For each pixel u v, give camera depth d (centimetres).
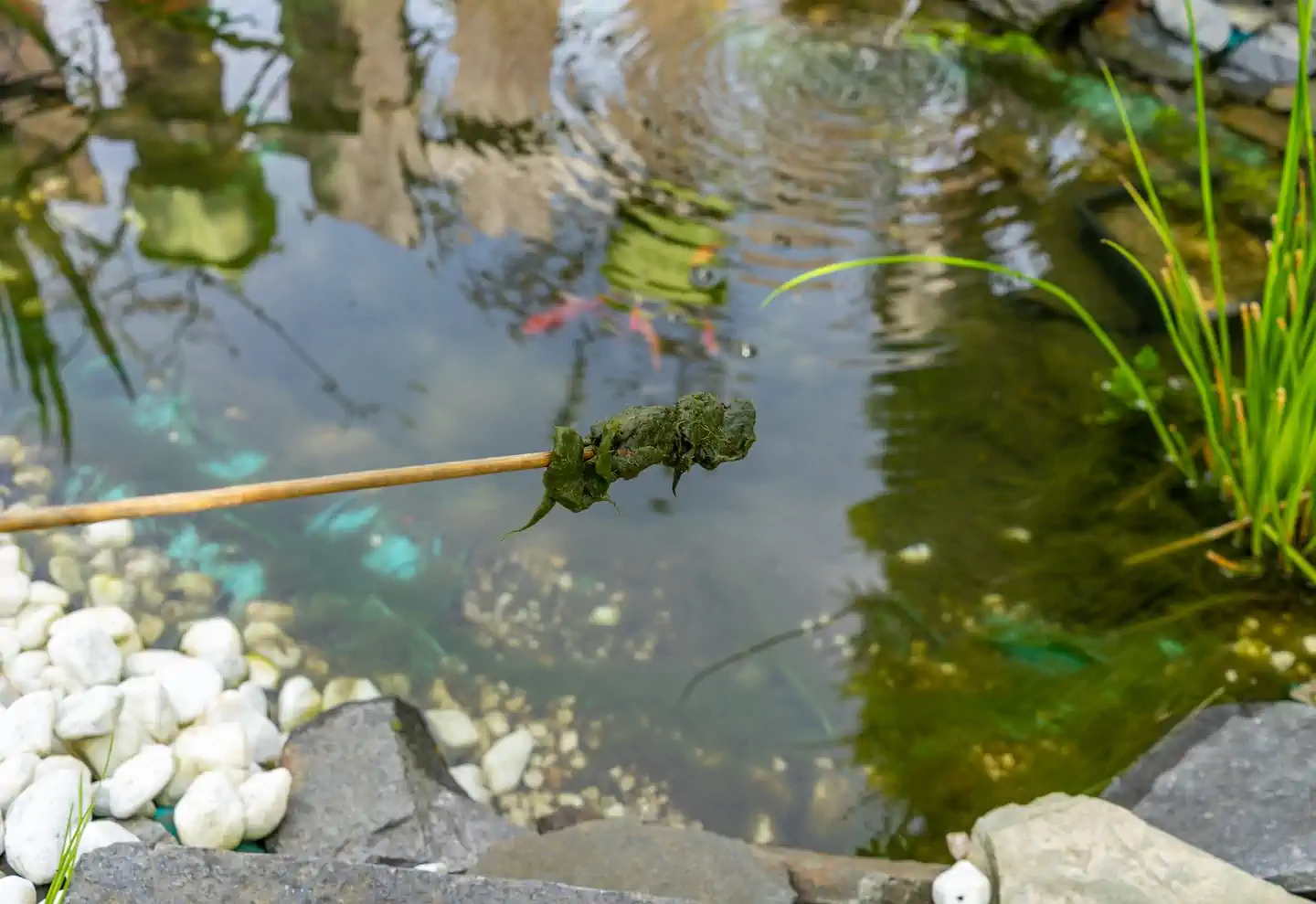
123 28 185
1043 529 127
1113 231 154
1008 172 167
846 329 145
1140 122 174
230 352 140
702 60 187
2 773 96
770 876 96
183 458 129
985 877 98
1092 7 188
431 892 82
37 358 138
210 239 153
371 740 105
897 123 175
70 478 126
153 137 167
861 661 117
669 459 77
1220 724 109
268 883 81
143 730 104
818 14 200
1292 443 119
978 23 197
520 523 126
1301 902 92
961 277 151
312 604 119
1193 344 126
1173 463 133
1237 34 178
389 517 126
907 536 126
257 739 107
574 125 171
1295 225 122
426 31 191
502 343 142
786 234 156
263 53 183
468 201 159
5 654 108
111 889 80
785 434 134
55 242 152
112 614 113
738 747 111
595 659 117
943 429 135
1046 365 142
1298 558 121
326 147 167
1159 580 123
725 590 122
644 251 153
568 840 99
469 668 115
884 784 108
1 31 175
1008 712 113
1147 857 95
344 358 140
